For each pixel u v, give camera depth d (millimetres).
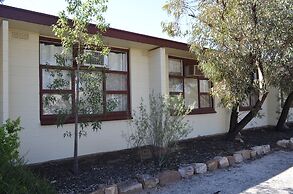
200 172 6855
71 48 6168
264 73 8633
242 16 8031
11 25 6934
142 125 7480
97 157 8117
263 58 8242
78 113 6453
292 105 15219
